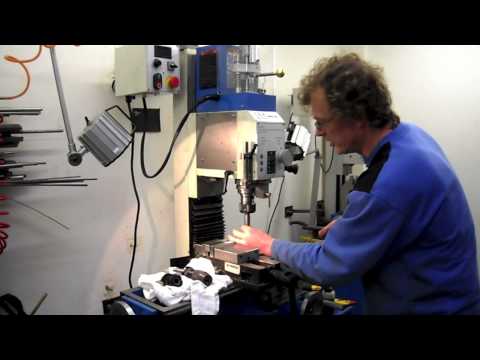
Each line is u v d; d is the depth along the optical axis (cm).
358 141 112
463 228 106
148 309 126
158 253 211
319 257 114
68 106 176
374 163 108
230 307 142
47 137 171
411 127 113
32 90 167
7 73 160
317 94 106
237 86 160
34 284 173
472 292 108
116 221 195
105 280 194
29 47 164
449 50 290
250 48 163
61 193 177
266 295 138
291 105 292
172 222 215
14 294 167
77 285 185
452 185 106
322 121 109
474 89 281
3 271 164
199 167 167
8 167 151
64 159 176
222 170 158
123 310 133
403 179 100
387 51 322
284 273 134
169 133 209
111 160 149
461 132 290
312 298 151
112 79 189
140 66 160
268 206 294
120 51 170
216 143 159
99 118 149
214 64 157
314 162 297
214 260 150
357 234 104
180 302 128
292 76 299
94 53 182
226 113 153
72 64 176
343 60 106
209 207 175
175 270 149
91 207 187
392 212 99
